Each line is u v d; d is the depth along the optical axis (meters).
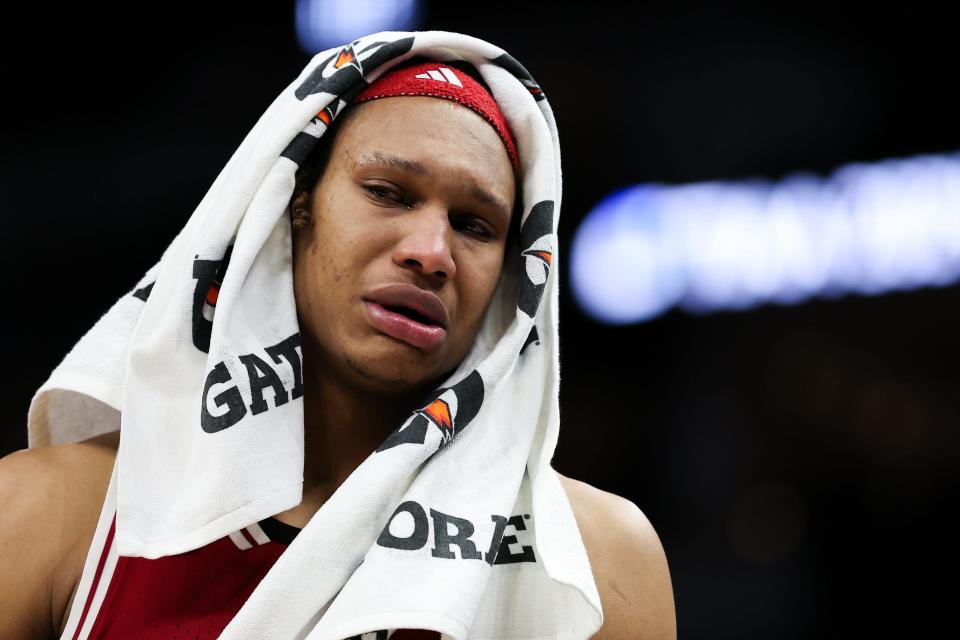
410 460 3.35
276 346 3.60
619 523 4.08
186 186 13.51
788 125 15.22
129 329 3.85
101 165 13.46
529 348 3.98
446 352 3.71
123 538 3.25
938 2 14.17
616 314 15.76
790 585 15.54
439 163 3.67
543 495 3.67
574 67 14.68
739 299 15.71
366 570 3.13
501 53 4.14
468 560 3.25
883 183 15.14
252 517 3.29
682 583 15.85
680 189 15.53
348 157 3.75
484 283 3.78
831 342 15.86
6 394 13.42
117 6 13.12
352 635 3.00
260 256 3.70
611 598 3.87
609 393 16.70
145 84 13.51
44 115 13.36
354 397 3.77
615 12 14.30
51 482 3.56
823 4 14.34
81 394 3.99
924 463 15.62
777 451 16.16
